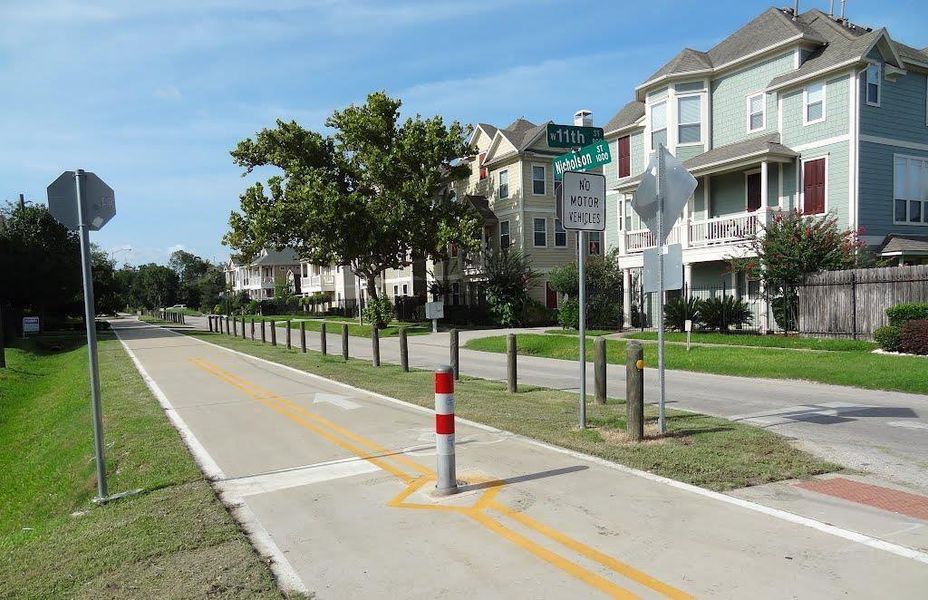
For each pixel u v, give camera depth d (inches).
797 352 641.0
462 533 188.7
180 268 6501.0
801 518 191.8
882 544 171.6
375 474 256.5
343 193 1435.8
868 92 826.2
